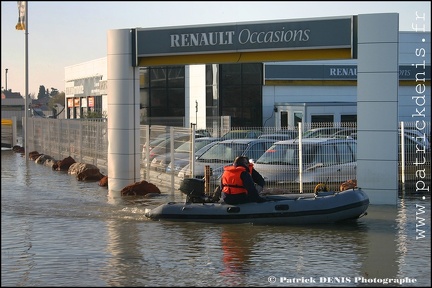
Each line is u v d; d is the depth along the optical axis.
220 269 13.44
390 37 20.64
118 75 24.61
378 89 20.78
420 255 14.44
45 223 18.52
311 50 21.52
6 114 73.94
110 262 14.04
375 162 20.88
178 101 49.44
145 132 27.19
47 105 81.69
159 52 23.67
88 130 33.22
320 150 22.28
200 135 31.38
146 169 26.91
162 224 18.22
